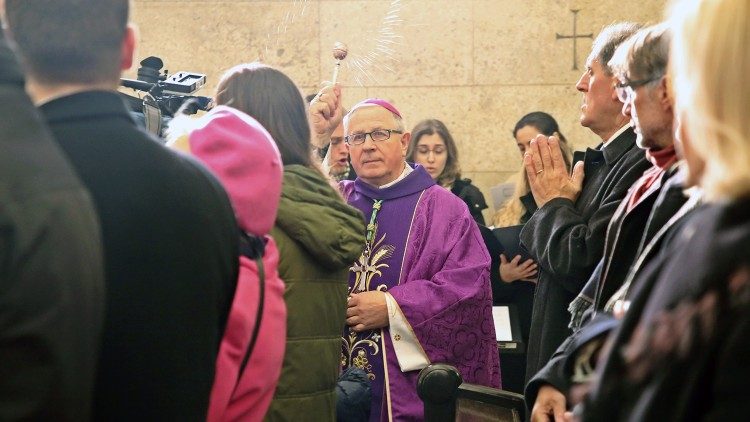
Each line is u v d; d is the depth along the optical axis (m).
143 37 6.91
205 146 2.26
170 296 1.80
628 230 2.58
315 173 2.91
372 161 4.24
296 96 2.95
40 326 1.48
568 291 3.56
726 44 1.35
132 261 1.77
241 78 2.91
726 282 1.29
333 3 6.85
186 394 1.81
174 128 2.39
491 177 6.78
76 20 1.82
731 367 1.26
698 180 1.54
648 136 2.59
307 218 2.79
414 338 3.99
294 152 2.91
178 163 1.88
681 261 1.35
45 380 1.49
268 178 2.27
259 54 6.87
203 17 6.88
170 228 1.81
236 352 2.14
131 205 1.78
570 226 3.50
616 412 1.40
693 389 1.30
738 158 1.33
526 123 5.42
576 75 6.71
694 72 1.38
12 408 1.47
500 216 5.36
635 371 1.37
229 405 2.18
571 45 6.71
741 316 1.27
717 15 1.37
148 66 3.53
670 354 1.32
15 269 1.48
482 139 6.79
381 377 3.99
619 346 1.43
